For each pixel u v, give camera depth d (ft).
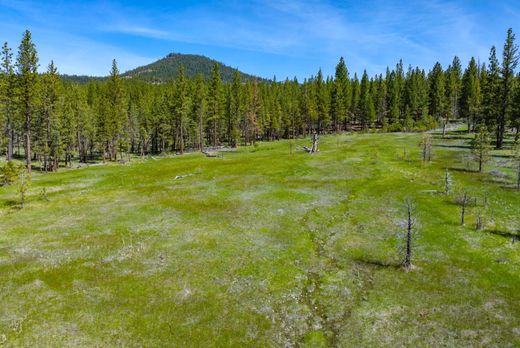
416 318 87.92
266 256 118.01
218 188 198.49
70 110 384.68
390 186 193.16
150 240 130.31
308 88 521.24
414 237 130.52
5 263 112.27
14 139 457.68
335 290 100.17
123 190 199.82
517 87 290.97
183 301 93.56
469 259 114.62
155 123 462.19
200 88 420.36
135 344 78.18
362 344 79.92
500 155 257.55
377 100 551.18
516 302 92.84
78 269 108.88
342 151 305.73
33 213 160.45
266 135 563.48
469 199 165.99
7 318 85.76
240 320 86.74
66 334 80.69
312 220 150.00
